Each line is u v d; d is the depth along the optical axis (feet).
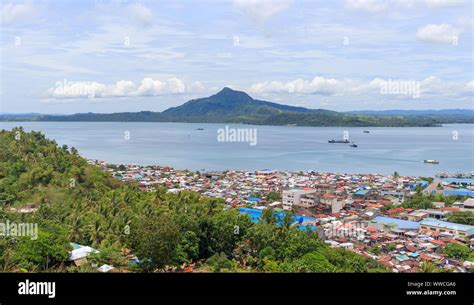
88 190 296.30
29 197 265.13
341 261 177.88
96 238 187.32
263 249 181.16
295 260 167.43
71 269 148.05
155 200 260.21
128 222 188.85
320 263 162.20
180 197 255.29
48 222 190.39
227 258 180.75
